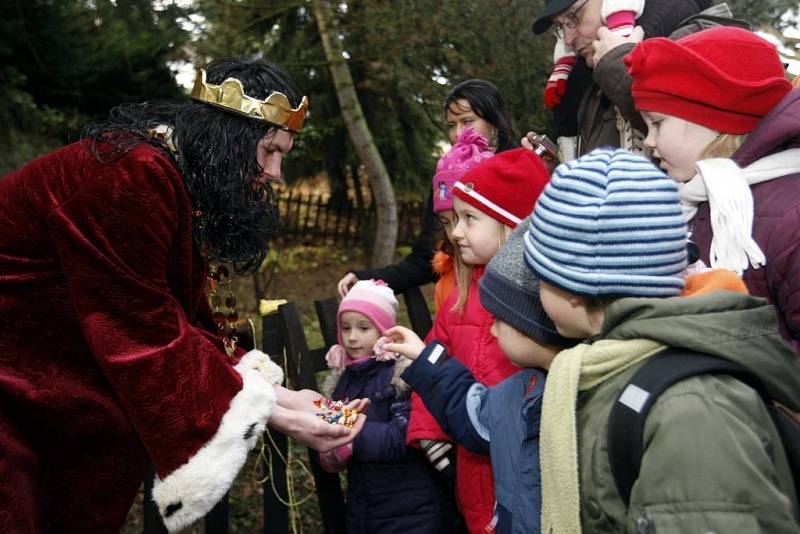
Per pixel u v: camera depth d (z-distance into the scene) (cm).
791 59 265
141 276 160
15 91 589
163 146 166
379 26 680
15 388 155
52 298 161
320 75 946
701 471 99
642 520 101
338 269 1113
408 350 178
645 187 116
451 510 219
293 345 240
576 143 273
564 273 118
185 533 222
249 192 174
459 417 167
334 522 236
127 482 171
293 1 722
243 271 189
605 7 221
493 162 196
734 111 168
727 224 160
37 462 161
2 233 160
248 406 168
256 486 363
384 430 214
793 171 163
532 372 157
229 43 675
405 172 996
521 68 650
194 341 168
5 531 149
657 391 106
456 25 653
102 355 155
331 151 1041
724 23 212
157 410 157
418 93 726
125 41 657
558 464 119
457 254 205
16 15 585
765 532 96
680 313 109
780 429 110
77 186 157
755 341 108
